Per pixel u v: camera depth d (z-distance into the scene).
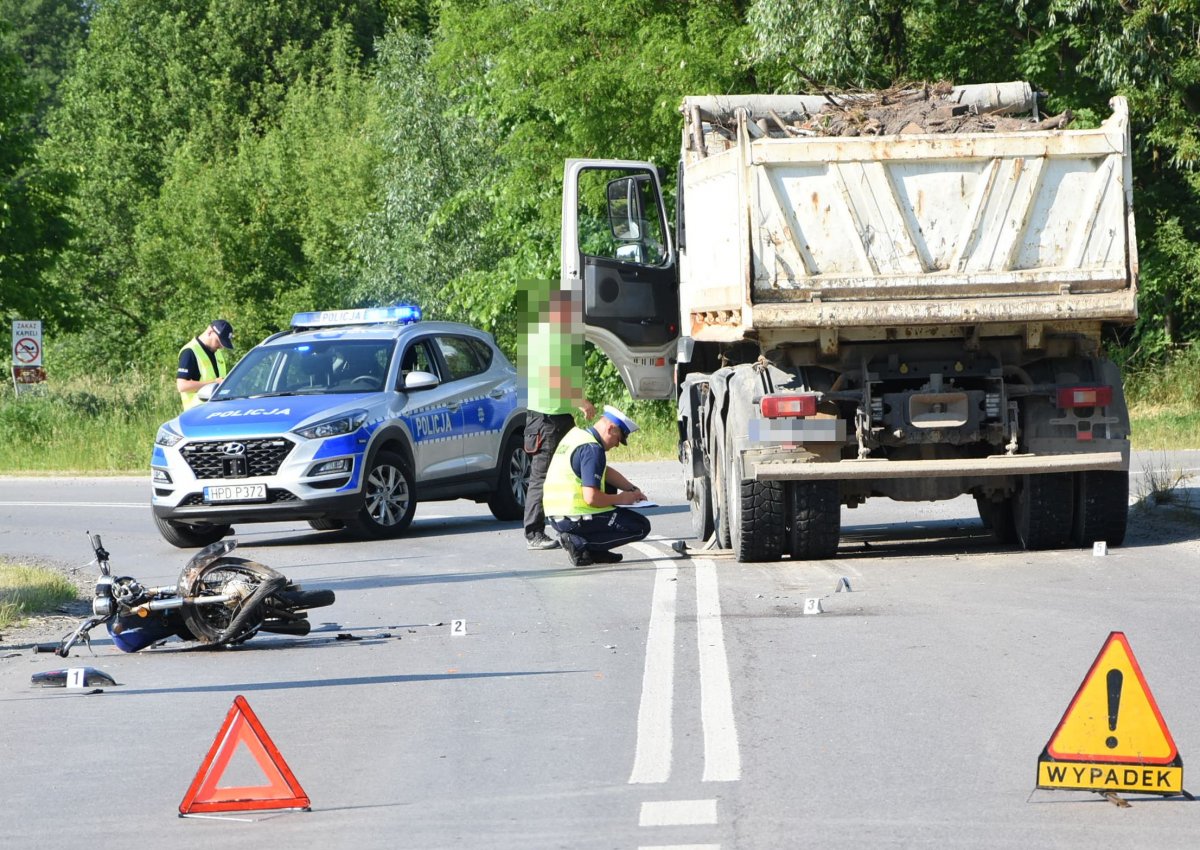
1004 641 31.39
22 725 28.00
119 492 86.50
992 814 20.02
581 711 26.81
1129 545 45.34
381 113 154.75
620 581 42.72
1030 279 41.62
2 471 102.81
